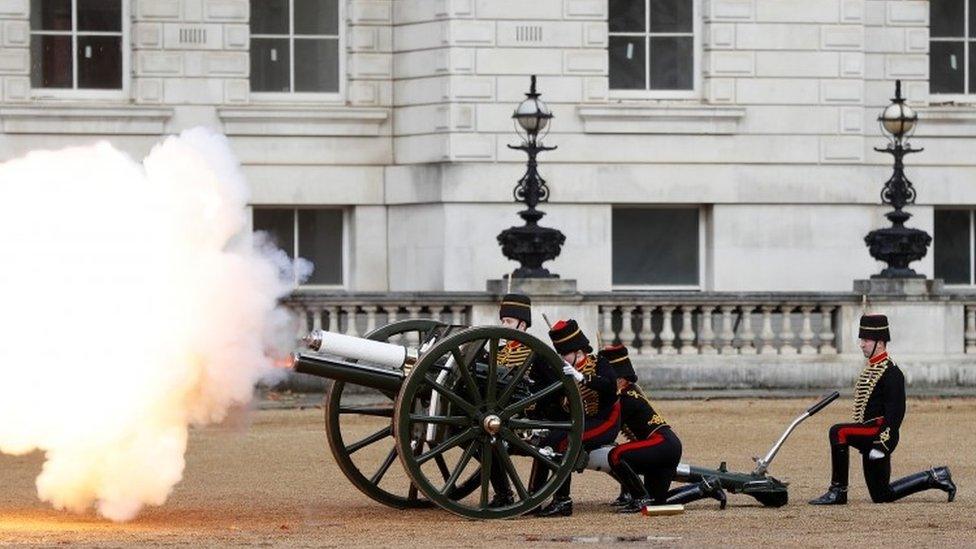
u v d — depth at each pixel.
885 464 62.84
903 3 120.38
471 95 114.12
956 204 120.62
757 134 117.44
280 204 117.12
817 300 103.19
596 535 53.81
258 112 116.12
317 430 84.81
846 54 118.25
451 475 57.41
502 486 58.97
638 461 59.25
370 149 117.75
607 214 115.81
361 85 117.75
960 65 121.75
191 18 115.94
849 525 56.69
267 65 118.25
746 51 117.38
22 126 113.81
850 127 118.25
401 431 55.62
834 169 118.19
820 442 81.88
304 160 117.06
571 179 115.25
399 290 117.25
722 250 116.94
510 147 101.62
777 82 117.69
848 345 103.31
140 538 52.44
